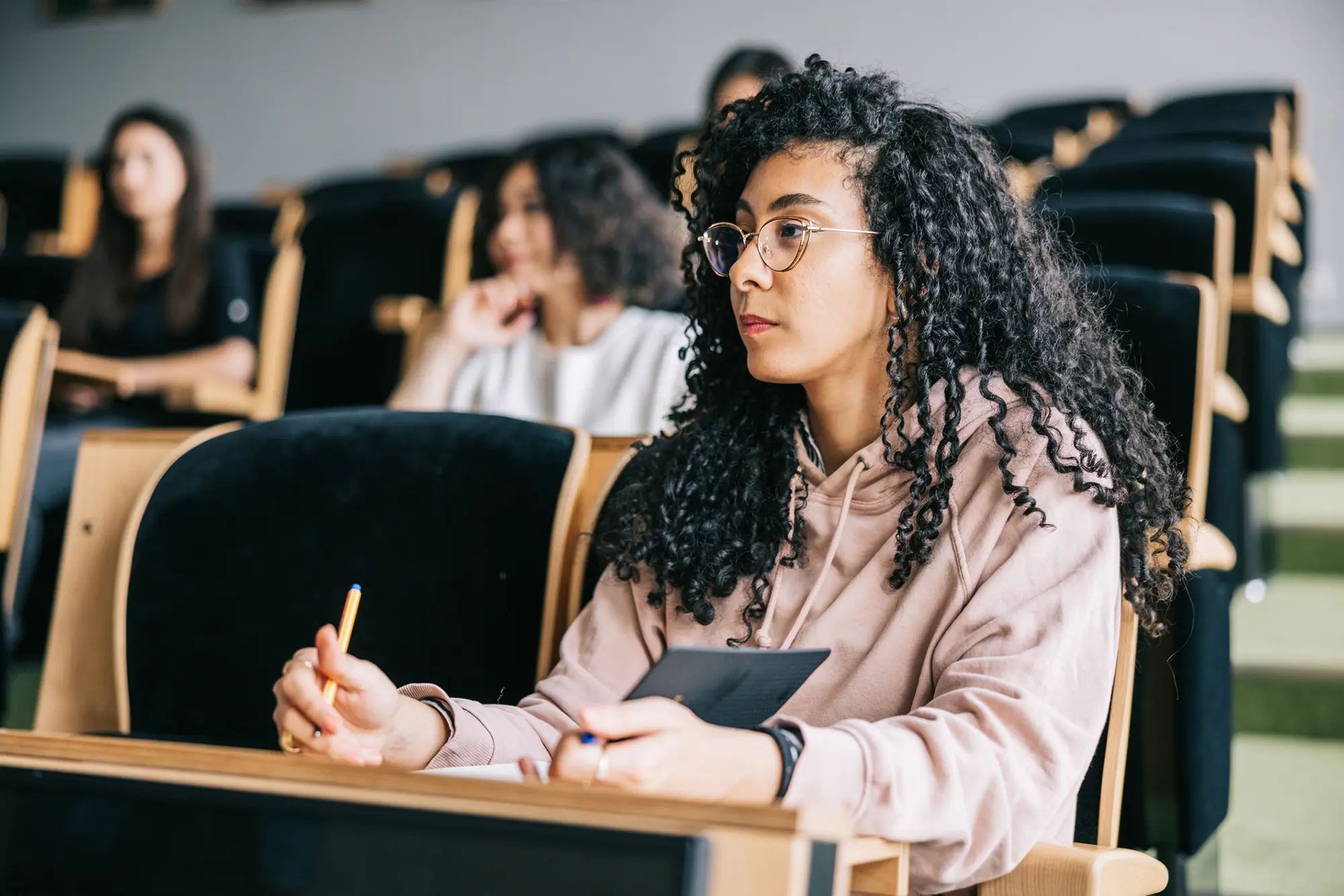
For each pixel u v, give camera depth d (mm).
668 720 681
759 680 747
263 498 1229
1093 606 878
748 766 699
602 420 1744
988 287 980
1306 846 1507
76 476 1382
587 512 1137
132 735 1155
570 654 1033
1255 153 2416
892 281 967
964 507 933
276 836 564
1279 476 2633
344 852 551
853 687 924
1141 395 1055
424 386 1845
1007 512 913
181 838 578
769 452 1038
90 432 1387
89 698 1344
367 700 828
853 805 727
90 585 1359
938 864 787
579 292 1832
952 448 931
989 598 882
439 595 1155
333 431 1236
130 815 590
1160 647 1239
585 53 4805
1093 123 3793
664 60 4711
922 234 957
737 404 1059
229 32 5195
